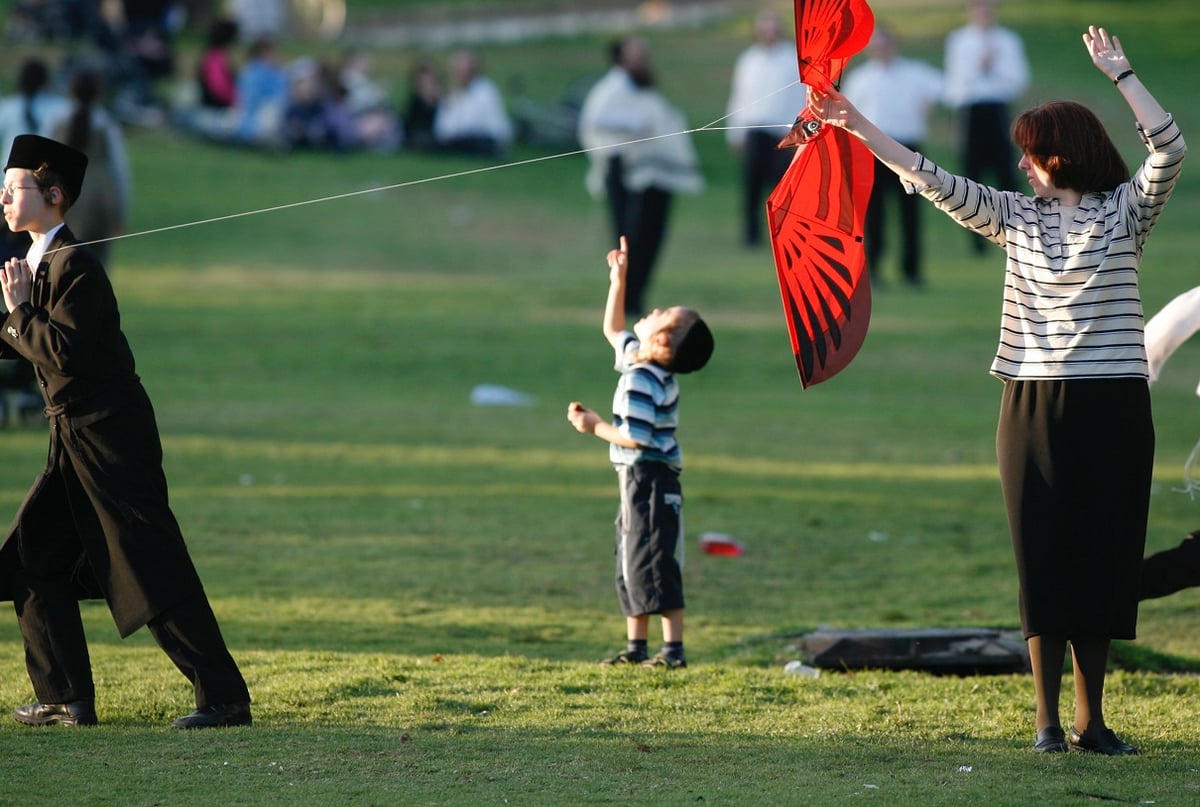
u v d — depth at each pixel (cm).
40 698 1513
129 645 1961
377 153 7931
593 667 1809
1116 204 1420
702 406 4212
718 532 2784
